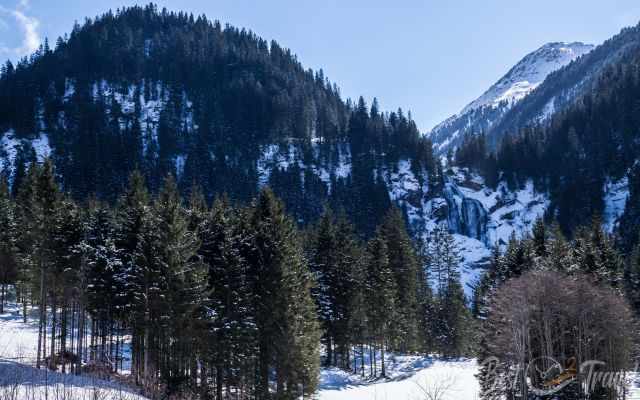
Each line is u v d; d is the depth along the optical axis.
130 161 145.62
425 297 80.12
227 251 35.31
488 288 50.34
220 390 34.50
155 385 32.94
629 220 133.62
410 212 154.00
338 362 57.28
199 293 33.41
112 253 38.66
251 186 149.12
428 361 61.38
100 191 127.06
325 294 54.06
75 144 146.75
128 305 34.50
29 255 40.91
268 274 36.09
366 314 56.59
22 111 159.25
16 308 58.16
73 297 40.75
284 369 35.59
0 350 39.91
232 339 34.16
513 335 33.53
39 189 42.12
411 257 70.44
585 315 35.28
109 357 41.62
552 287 34.56
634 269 59.88
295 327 36.09
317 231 61.94
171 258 33.56
